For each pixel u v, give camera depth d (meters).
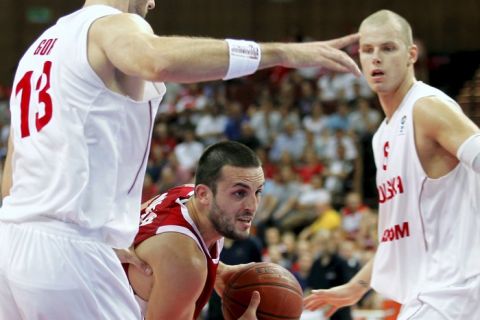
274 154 24.73
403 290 6.57
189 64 4.27
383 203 6.71
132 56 4.33
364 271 7.30
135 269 5.71
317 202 19.64
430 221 6.36
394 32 6.50
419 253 6.47
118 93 4.64
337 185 22.14
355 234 17.98
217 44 4.37
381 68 6.50
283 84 29.70
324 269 14.69
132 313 4.84
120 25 4.52
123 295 4.79
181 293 5.51
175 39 4.34
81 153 4.56
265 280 5.98
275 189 21.25
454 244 6.27
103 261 4.68
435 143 6.29
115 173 4.69
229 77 4.46
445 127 6.10
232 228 5.51
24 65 4.93
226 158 5.46
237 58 4.40
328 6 33.50
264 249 18.84
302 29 33.72
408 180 6.44
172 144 26.73
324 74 28.78
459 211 6.27
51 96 4.64
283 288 5.97
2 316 4.88
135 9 5.04
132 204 4.89
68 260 4.57
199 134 27.03
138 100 4.74
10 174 5.07
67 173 4.55
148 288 5.70
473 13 31.80
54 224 4.61
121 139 4.71
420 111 6.30
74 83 4.59
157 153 25.22
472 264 6.18
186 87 30.52
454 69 30.77
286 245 17.23
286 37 33.81
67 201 4.55
